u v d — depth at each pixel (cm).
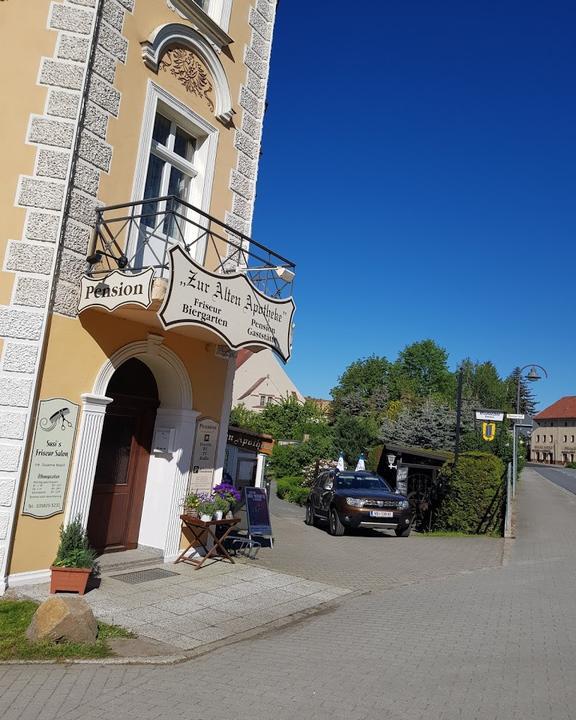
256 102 1070
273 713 427
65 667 500
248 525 1091
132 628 614
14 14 743
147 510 930
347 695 462
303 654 566
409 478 1873
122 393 898
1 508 679
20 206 719
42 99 738
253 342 806
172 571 862
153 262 877
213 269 973
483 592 857
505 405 5947
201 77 949
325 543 1286
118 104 805
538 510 2239
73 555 706
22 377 700
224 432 1009
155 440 944
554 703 452
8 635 552
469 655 569
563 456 9850
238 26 1030
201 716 420
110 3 796
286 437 4031
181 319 690
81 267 759
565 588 889
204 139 968
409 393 6056
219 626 649
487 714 431
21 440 693
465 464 1566
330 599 798
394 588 879
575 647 602
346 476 1593
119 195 805
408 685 486
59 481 735
